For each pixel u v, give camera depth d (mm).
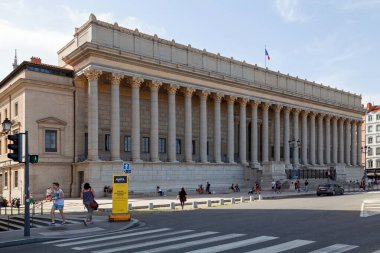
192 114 66875
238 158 73500
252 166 69875
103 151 55469
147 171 54250
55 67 52219
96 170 49188
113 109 52000
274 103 75625
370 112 123625
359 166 97938
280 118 81500
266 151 73562
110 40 52344
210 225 21609
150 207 34219
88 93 50969
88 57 50500
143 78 55031
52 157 51000
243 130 69750
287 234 17469
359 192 61938
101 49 50406
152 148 56031
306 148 82875
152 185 54438
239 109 71688
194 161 61531
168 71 58156
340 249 13797
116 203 24609
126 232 20188
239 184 67250
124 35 53875
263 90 73000
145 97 61094
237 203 38906
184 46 61062
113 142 51656
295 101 80438
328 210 28781
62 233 19891
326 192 51781
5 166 54625
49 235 19203
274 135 76750
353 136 98875
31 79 49969
